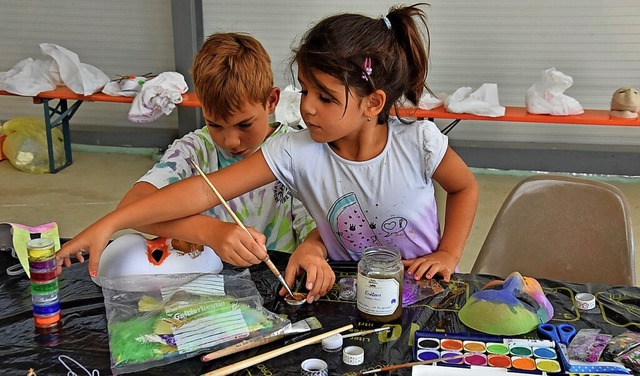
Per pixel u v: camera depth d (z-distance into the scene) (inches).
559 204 68.2
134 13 173.3
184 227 53.2
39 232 55.5
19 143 164.7
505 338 45.3
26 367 42.0
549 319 47.8
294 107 143.6
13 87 150.7
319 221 59.7
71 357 43.1
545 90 140.7
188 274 52.6
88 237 49.8
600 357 42.9
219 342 44.2
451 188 60.3
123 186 157.0
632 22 154.7
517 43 160.7
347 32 49.3
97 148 181.6
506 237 69.1
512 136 167.9
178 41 166.9
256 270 55.6
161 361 42.6
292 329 46.0
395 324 47.3
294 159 56.8
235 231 50.8
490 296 47.5
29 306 49.3
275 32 170.2
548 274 68.0
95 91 152.6
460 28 161.8
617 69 158.7
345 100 49.4
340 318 48.1
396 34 52.4
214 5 170.4
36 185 156.2
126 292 49.9
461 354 43.1
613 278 65.8
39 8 176.4
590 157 161.9
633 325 47.2
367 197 57.2
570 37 158.2
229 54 61.0
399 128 56.6
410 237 59.2
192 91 168.2
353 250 60.2
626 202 66.1
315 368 41.4
